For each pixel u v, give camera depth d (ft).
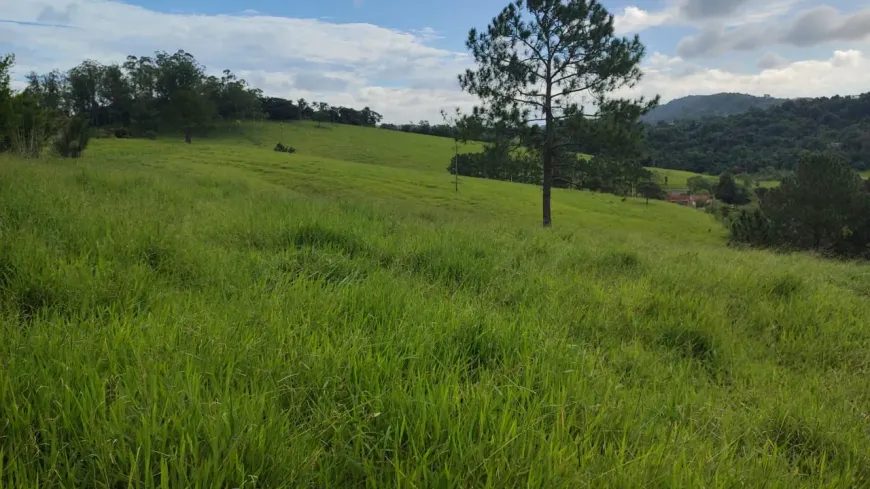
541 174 87.45
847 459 7.91
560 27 77.82
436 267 16.84
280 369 7.77
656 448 6.75
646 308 14.82
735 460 7.40
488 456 5.95
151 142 295.69
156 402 6.14
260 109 440.86
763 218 106.52
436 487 5.47
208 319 9.32
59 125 108.27
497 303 14.48
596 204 203.31
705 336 13.08
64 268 10.86
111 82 380.78
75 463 5.47
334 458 5.84
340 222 21.86
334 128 449.89
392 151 371.15
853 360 13.20
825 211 98.73
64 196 19.07
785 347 13.73
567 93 81.76
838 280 24.72
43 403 6.14
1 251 11.17
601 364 10.18
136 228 14.75
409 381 7.80
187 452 5.55
